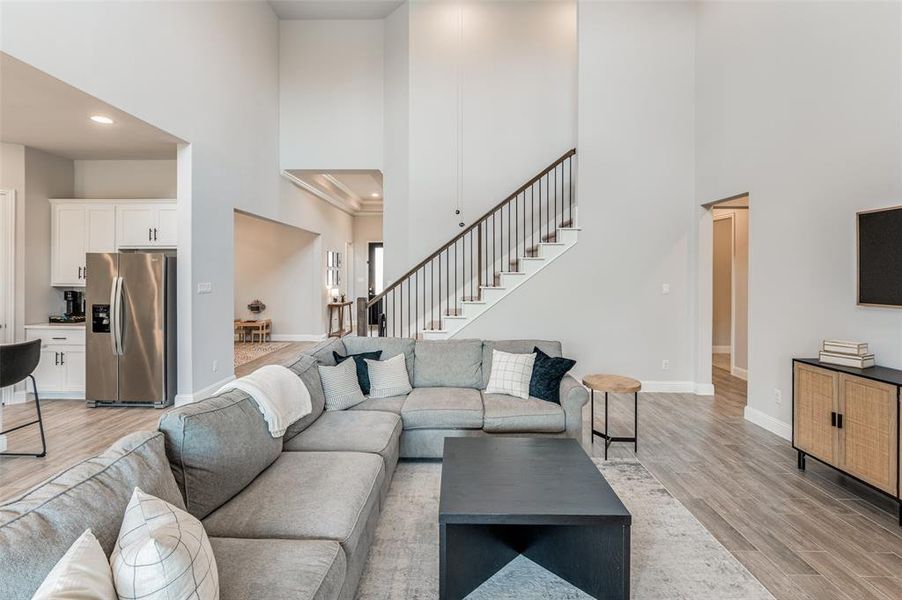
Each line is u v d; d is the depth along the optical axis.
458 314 5.57
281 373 2.59
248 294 9.16
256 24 5.90
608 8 5.12
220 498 1.78
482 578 1.95
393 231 6.50
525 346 3.80
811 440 2.96
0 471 3.10
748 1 4.17
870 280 2.90
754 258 4.11
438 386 3.71
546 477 2.07
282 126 6.69
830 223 3.28
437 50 6.26
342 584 1.51
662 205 5.12
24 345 3.29
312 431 2.66
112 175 5.50
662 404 4.70
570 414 3.17
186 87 4.41
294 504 1.80
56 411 4.42
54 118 3.79
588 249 5.16
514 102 6.25
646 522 2.43
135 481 1.35
